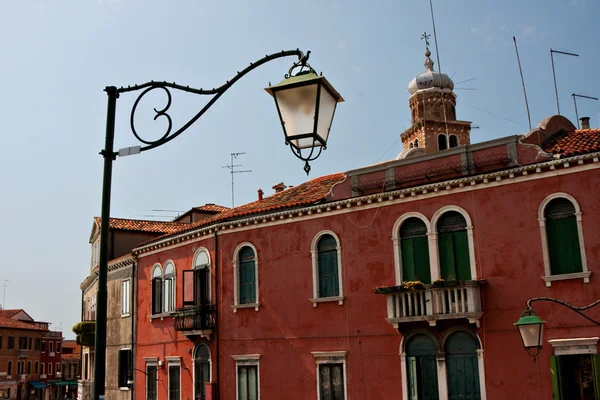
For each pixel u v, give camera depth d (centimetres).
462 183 1773
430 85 3256
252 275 2173
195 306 2259
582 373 1560
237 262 2214
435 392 1745
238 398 2130
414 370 1788
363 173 1970
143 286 2667
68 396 7631
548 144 1794
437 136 3134
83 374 3481
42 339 7181
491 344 1678
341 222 1994
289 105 607
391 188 1903
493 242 1722
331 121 625
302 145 619
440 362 1738
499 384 1652
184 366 2361
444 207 1803
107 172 656
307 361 1991
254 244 2178
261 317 2117
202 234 2339
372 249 1917
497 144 1758
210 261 2289
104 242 642
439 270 1783
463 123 3169
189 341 2348
